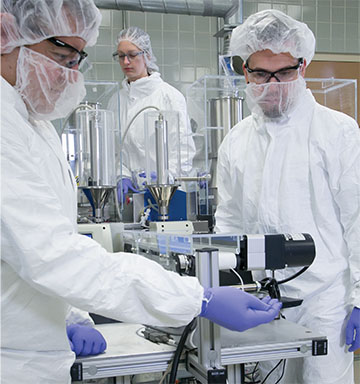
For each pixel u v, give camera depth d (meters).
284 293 1.58
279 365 1.64
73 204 1.11
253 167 1.71
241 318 0.99
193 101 2.69
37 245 0.81
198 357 1.04
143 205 2.28
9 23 0.89
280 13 1.53
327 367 1.52
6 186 0.80
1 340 0.88
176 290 0.91
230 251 1.12
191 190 2.55
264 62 1.54
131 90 3.26
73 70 0.96
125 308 0.89
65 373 0.96
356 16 4.46
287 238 1.14
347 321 1.55
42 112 1.00
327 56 4.42
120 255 0.92
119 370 1.03
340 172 1.53
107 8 3.52
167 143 2.02
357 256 1.49
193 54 4.20
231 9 3.61
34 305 0.90
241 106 2.48
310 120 1.62
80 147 2.13
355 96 2.84
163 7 3.55
